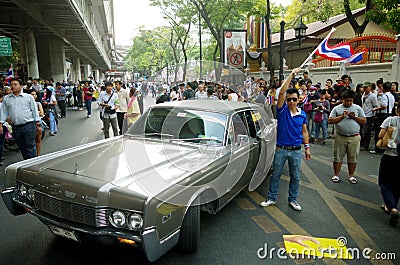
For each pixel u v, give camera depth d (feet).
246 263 10.19
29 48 67.77
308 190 16.96
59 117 48.83
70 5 46.70
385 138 13.41
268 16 47.55
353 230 12.61
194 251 10.60
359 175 19.65
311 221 13.29
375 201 15.57
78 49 106.42
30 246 11.00
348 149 17.78
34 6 49.80
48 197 9.43
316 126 29.14
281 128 13.96
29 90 30.19
